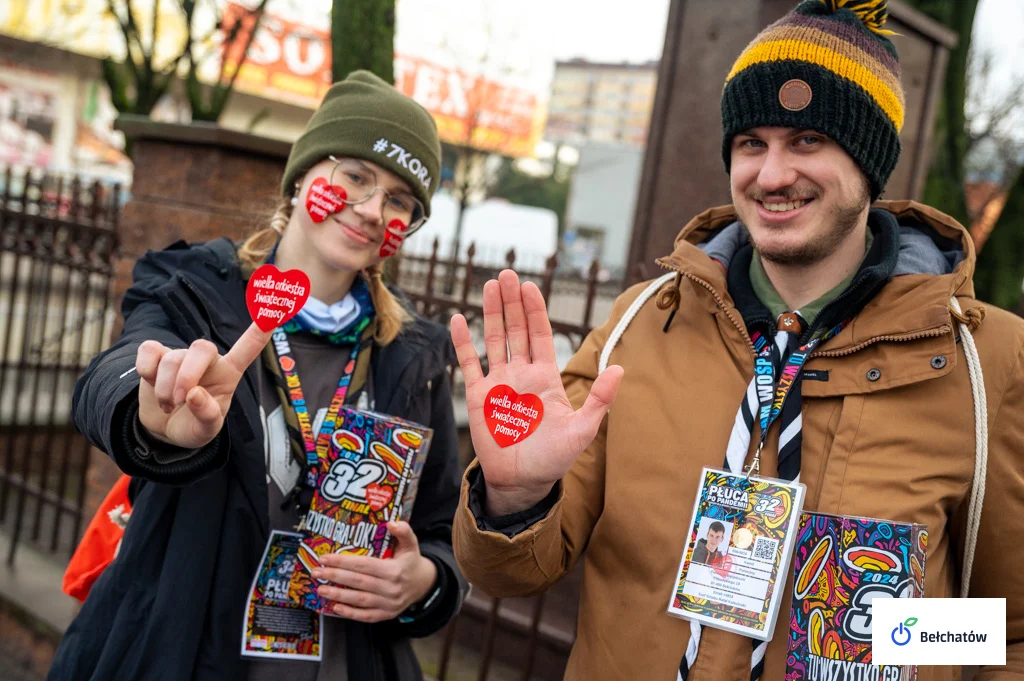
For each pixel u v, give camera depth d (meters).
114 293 3.67
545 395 1.45
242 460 1.72
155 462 1.47
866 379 1.46
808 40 1.48
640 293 1.73
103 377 1.55
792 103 1.46
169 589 1.66
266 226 2.18
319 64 15.16
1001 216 4.81
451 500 2.07
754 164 1.56
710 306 1.61
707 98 3.33
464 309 3.47
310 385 1.92
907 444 1.42
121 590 1.71
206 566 1.69
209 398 1.33
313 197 1.90
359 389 1.94
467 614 4.13
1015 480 1.44
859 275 1.47
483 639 4.06
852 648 1.30
